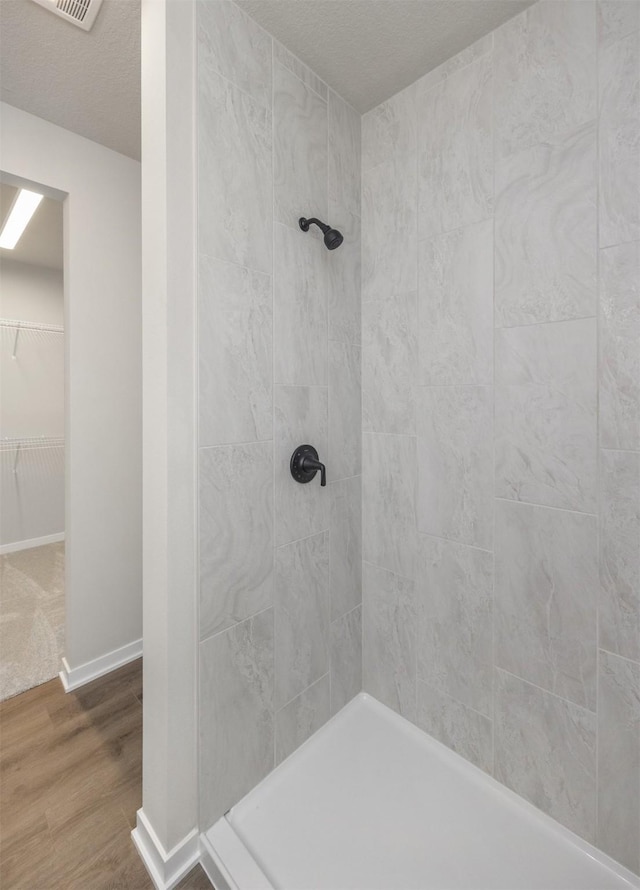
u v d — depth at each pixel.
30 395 3.78
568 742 1.12
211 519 1.10
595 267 1.03
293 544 1.34
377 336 1.54
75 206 1.79
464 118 1.27
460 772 1.32
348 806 1.21
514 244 1.17
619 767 1.04
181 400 1.02
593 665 1.07
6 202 2.51
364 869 1.05
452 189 1.30
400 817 1.18
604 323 1.02
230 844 1.09
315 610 1.43
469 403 1.29
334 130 1.44
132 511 2.02
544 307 1.12
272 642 1.28
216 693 1.13
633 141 0.97
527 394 1.16
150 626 1.08
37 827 1.20
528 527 1.18
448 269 1.32
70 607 1.83
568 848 1.10
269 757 1.29
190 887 1.05
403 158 1.44
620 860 1.05
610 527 1.03
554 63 1.08
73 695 1.78
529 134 1.13
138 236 2.01
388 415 1.52
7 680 1.86
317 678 1.45
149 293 1.04
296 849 1.10
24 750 1.48
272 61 1.23
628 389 1.00
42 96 1.55
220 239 1.10
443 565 1.38
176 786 1.06
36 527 3.82
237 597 1.17
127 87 1.50
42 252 3.44
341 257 1.49
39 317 3.82
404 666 1.51
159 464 1.02
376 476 1.57
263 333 1.22
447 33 1.21
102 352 1.90
